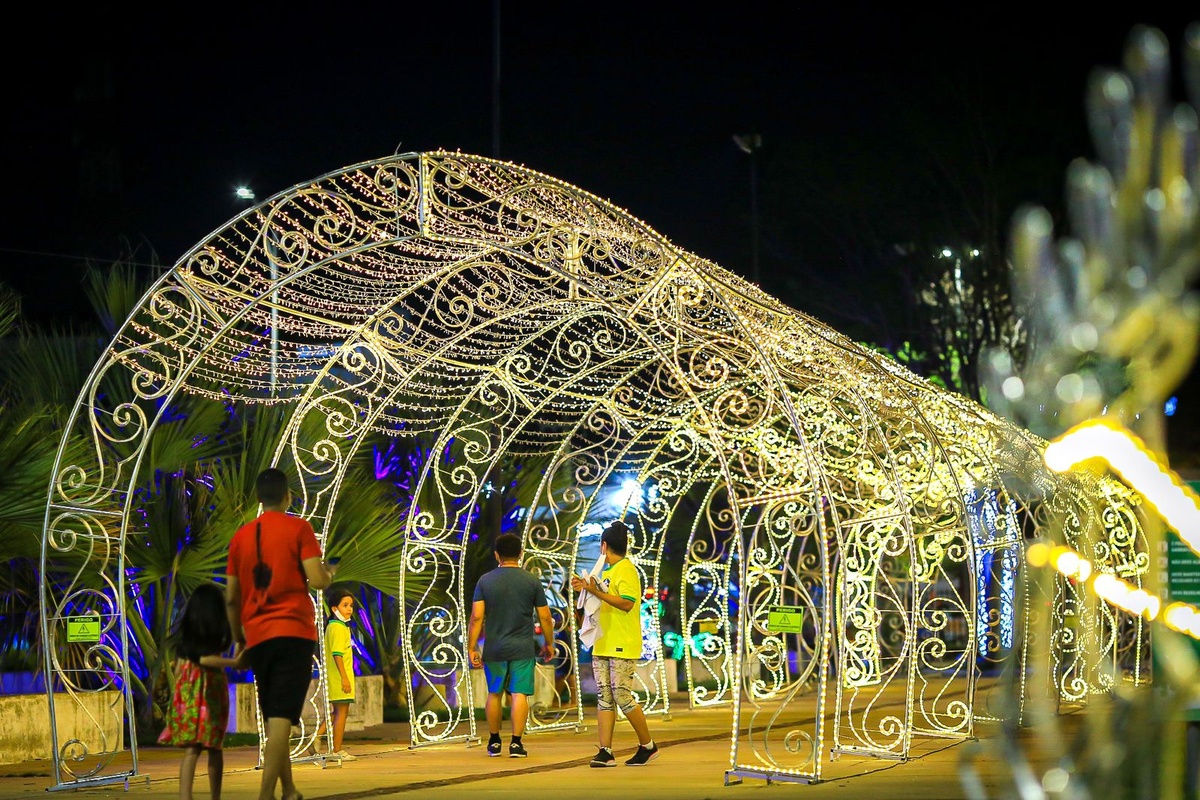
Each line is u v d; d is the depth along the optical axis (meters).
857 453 13.96
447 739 12.81
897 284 28.80
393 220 10.19
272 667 7.56
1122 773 4.42
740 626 9.55
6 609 12.55
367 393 12.11
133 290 13.33
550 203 10.60
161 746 12.85
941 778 9.34
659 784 9.25
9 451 10.97
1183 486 4.76
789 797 8.45
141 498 12.75
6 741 11.33
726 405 14.38
